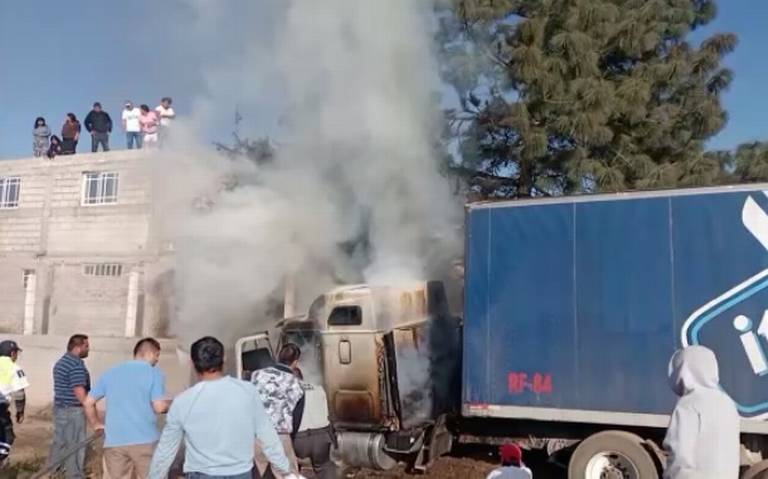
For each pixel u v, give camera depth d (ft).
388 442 29.58
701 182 39.75
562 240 26.58
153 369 21.07
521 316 26.94
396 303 30.99
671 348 24.44
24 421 47.62
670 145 43.04
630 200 25.63
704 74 43.52
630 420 24.76
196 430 13.83
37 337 58.85
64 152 72.23
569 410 25.72
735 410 12.34
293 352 23.25
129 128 64.44
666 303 24.68
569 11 40.75
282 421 21.04
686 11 44.96
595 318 25.67
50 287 67.62
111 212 64.75
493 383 27.12
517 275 27.17
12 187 73.00
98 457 30.83
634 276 25.27
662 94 43.86
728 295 23.80
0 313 70.23
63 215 68.49
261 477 19.97
